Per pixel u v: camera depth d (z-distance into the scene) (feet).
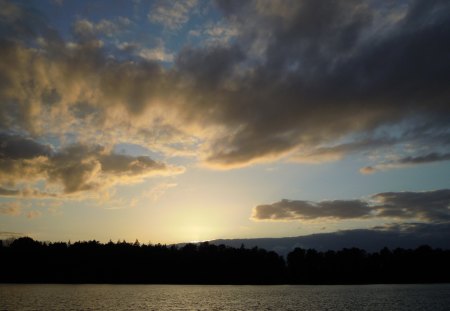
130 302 375.45
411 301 411.13
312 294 545.03
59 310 287.28
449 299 438.81
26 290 527.81
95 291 546.67
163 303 374.84
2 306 304.50
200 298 453.17
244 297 475.31
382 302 400.26
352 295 513.86
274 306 355.97
